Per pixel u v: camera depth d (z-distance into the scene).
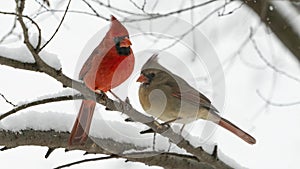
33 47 5.21
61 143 6.22
